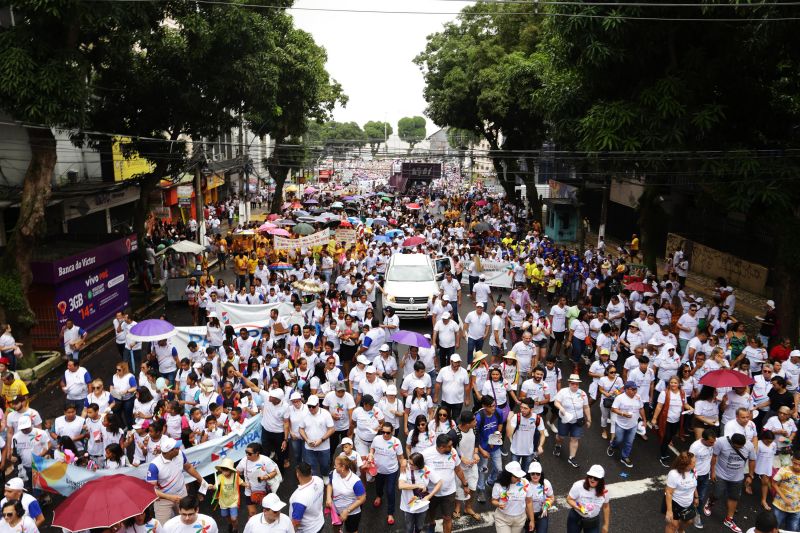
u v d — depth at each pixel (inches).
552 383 461.1
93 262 780.0
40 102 587.5
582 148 709.9
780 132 701.3
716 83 669.9
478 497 396.8
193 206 1565.0
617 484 425.7
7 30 605.0
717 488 376.8
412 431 370.0
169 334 512.7
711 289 1032.8
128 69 836.0
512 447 394.9
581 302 676.7
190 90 856.3
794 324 642.2
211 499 397.1
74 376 485.1
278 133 1520.7
